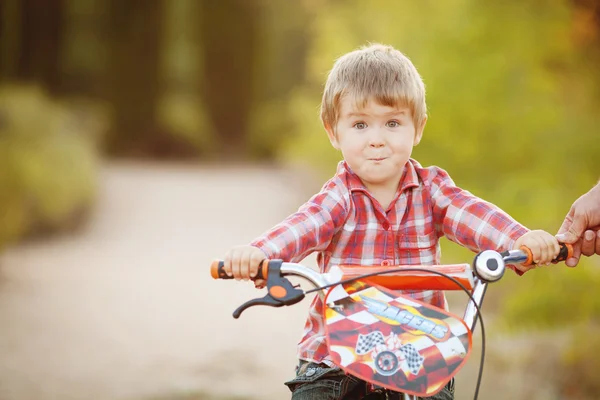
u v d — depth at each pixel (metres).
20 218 18.70
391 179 4.40
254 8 47.47
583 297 8.29
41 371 9.93
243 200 26.70
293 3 52.19
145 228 22.05
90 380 9.61
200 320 12.55
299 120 28.72
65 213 20.83
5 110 21.19
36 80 35.75
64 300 13.77
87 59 45.69
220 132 47.22
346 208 4.33
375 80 4.20
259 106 48.56
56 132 22.64
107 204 24.92
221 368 10.07
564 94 11.31
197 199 26.58
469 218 4.30
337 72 4.38
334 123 4.38
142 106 40.72
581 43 11.22
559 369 8.38
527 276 8.83
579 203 4.33
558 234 4.31
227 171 36.09
